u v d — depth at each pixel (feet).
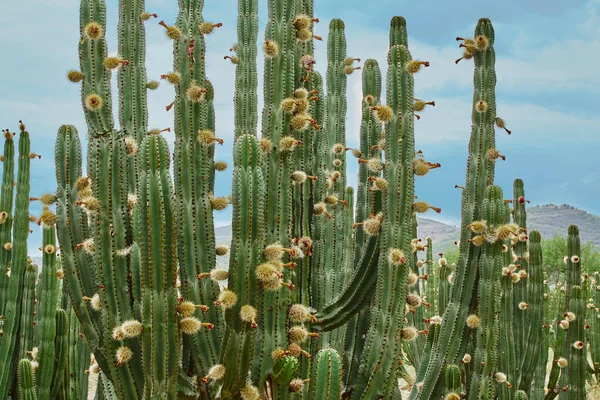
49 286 21.39
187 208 14.47
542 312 24.93
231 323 12.96
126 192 13.97
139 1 16.75
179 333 12.77
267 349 13.33
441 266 24.47
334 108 21.12
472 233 16.58
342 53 21.48
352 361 17.94
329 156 20.27
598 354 35.17
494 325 16.26
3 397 21.21
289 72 15.56
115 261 13.51
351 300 16.17
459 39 17.16
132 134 16.31
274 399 13.51
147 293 12.35
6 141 22.47
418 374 17.12
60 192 14.82
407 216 15.03
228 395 13.44
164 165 12.48
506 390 19.99
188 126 14.74
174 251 12.53
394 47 15.34
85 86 14.57
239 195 12.85
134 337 13.26
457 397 15.11
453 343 16.35
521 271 23.49
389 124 15.14
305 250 15.81
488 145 16.85
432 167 15.38
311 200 17.07
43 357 21.13
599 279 49.65
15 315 21.71
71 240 14.61
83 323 14.56
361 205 19.63
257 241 12.92
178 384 14.07
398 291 14.89
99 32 14.55
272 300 13.26
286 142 14.21
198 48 15.61
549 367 38.78
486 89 16.99
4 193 22.00
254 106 17.78
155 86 16.69
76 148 14.82
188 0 15.85
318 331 16.57
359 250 19.36
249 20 17.95
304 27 15.89
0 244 22.03
